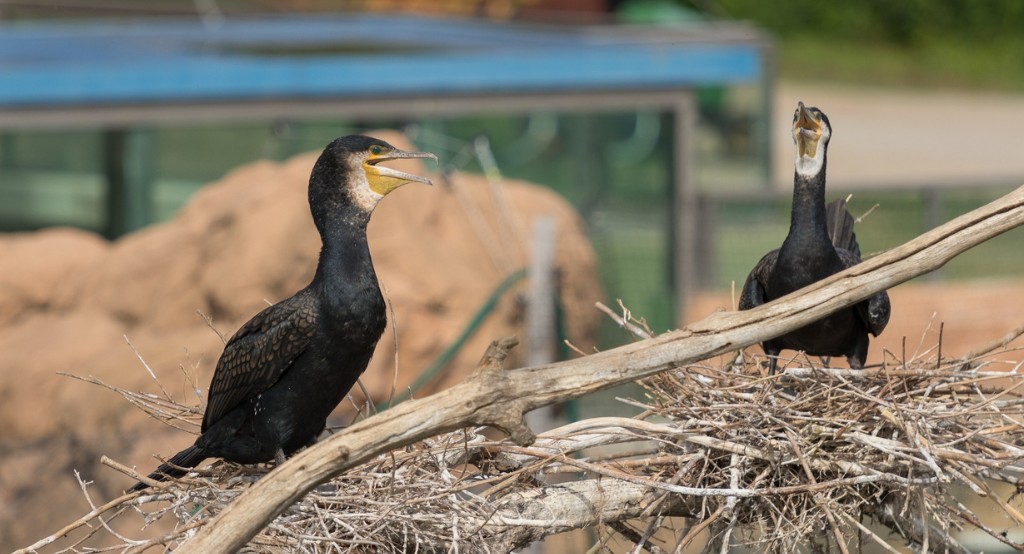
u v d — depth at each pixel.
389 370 13.61
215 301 14.80
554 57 20.44
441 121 20.31
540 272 12.84
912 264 6.57
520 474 7.24
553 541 11.19
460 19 25.02
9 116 19.52
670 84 20.64
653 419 8.68
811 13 50.88
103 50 21.14
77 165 19.91
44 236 16.75
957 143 37.06
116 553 10.83
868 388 7.42
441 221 16.11
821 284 6.58
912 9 50.88
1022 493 7.66
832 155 35.19
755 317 6.54
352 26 22.83
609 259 19.88
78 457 11.83
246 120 20.11
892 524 7.73
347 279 7.46
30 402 13.73
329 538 6.81
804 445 7.22
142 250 15.55
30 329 15.20
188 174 20.14
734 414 7.38
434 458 7.42
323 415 7.75
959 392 7.54
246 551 6.94
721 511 7.09
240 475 7.82
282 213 14.98
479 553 7.06
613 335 17.31
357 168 7.50
